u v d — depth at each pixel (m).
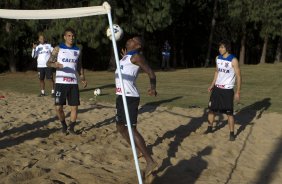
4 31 25.95
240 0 34.75
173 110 12.46
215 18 39.38
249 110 12.77
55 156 7.21
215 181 6.38
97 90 15.09
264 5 34.59
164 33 41.00
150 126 10.01
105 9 5.12
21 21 25.92
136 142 6.29
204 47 45.50
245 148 8.38
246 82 21.78
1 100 13.93
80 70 9.04
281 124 10.78
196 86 19.64
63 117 8.92
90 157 7.19
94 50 32.78
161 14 26.64
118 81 6.35
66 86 8.74
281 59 45.12
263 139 9.19
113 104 13.51
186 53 47.06
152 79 6.14
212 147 8.30
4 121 10.05
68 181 6.00
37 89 17.81
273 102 14.50
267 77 24.39
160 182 6.25
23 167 6.60
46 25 25.98
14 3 24.69
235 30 41.19
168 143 8.45
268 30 36.12
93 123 10.23
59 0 26.12
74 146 7.98
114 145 8.05
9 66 29.61
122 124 6.38
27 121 10.19
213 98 9.02
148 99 14.85
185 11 39.97
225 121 10.80
